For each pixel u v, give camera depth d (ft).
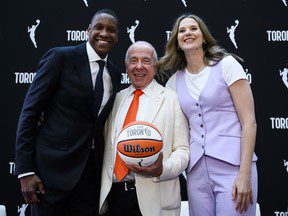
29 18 8.27
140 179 5.24
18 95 8.12
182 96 5.67
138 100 5.76
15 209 7.89
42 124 5.47
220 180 5.19
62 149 5.21
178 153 5.28
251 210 5.10
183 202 7.31
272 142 8.13
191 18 5.79
